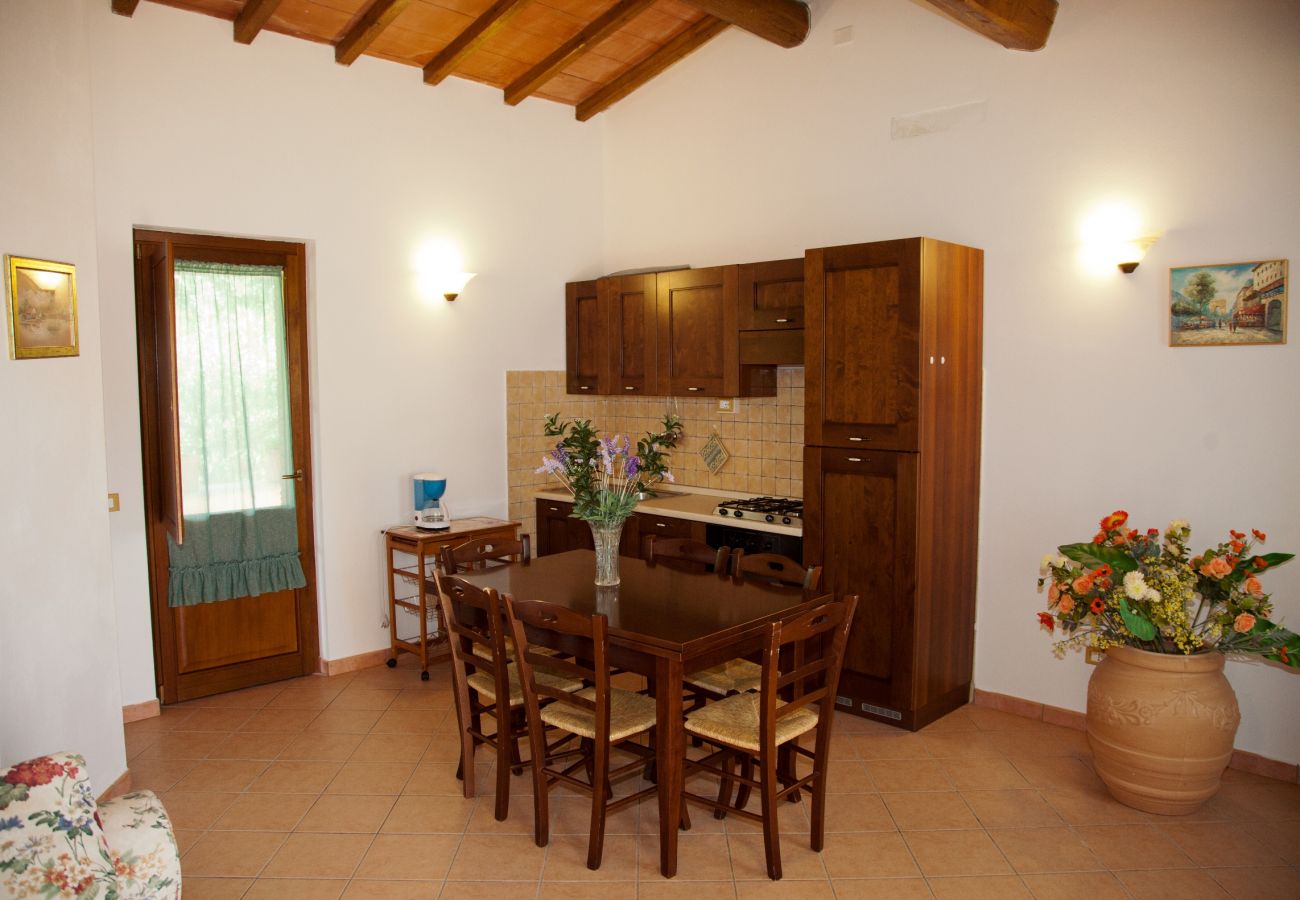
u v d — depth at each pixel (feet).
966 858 9.36
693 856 9.46
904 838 9.76
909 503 12.10
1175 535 10.21
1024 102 12.57
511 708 10.41
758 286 14.69
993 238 13.00
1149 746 9.94
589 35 15.12
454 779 11.28
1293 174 10.46
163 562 13.69
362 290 15.21
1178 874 9.02
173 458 12.19
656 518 15.75
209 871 9.17
